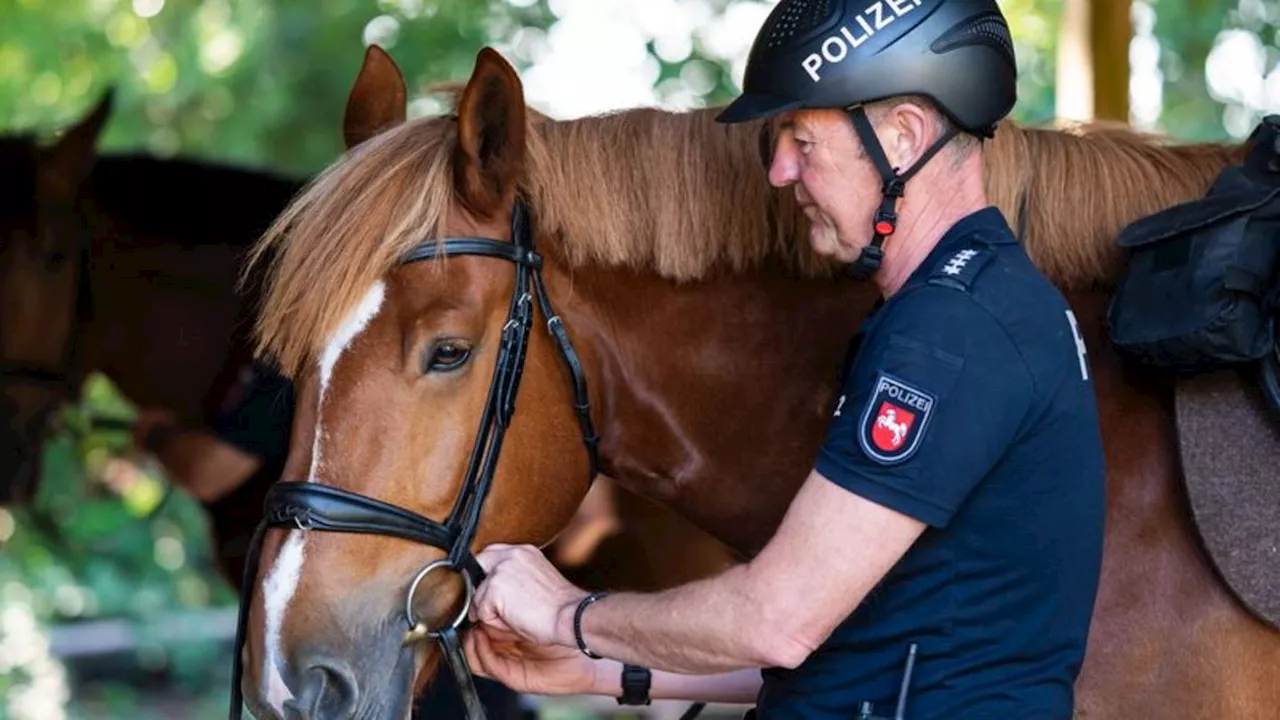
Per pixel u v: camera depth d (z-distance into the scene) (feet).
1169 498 9.39
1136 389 9.62
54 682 29.63
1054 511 8.08
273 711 8.54
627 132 9.91
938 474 7.77
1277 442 9.13
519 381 9.12
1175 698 9.20
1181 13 29.48
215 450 17.02
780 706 8.59
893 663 8.18
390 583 8.75
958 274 8.10
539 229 9.60
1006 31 8.68
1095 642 9.25
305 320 8.84
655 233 9.79
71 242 17.38
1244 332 8.85
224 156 35.60
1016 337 8.01
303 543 8.67
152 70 36.11
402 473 8.76
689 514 10.23
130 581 33.45
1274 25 29.68
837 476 7.86
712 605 8.09
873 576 7.86
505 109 9.12
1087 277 9.93
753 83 8.60
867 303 9.91
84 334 17.46
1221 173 9.56
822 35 8.33
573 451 9.55
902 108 8.38
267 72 35.55
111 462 32.12
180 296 17.26
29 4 35.73
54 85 35.91
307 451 8.76
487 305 9.07
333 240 8.89
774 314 9.96
